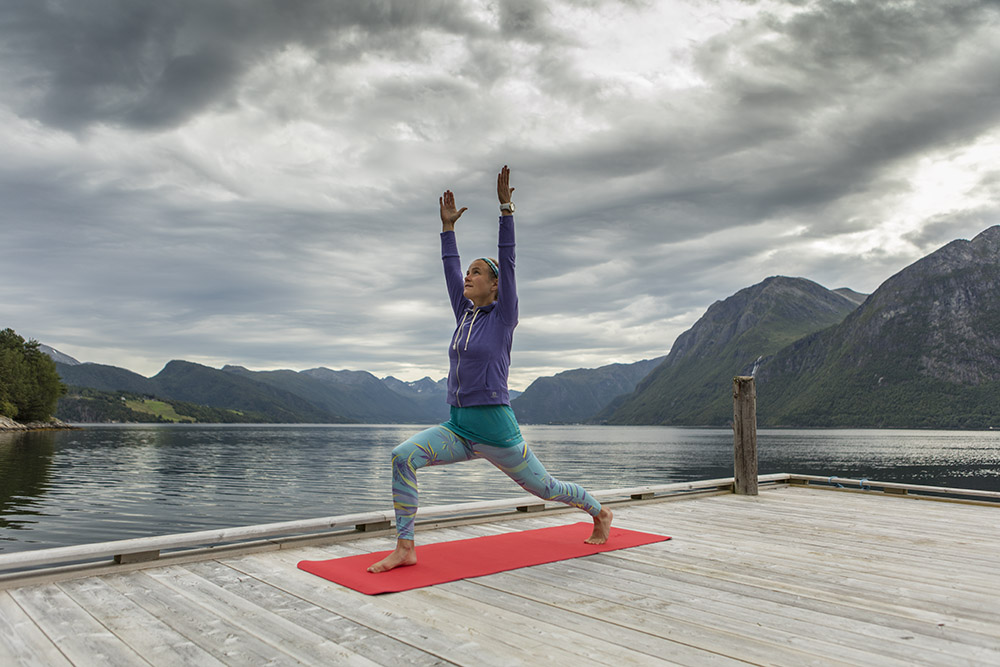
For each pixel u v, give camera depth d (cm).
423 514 514
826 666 232
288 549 434
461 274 432
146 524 1820
